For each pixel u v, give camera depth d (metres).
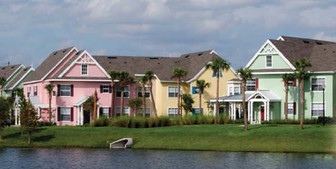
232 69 104.94
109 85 101.62
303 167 56.12
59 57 106.44
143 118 84.69
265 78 90.19
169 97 104.25
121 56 112.56
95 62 100.75
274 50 89.19
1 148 74.38
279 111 88.88
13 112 108.00
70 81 99.50
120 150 71.88
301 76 80.81
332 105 85.25
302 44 92.81
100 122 85.38
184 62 111.00
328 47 90.12
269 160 61.03
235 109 92.50
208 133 74.38
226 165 58.09
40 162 61.41
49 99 96.75
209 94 103.88
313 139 68.88
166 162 60.59
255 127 77.19
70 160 62.84
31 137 78.88
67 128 82.56
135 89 104.81
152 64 110.31
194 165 58.38
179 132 75.88
